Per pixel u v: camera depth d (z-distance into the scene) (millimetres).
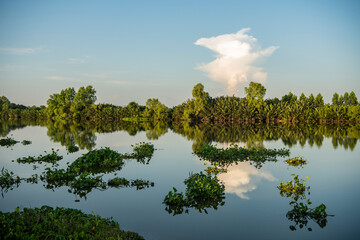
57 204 9836
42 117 107938
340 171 15102
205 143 27750
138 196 10758
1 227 6621
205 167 15969
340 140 30203
